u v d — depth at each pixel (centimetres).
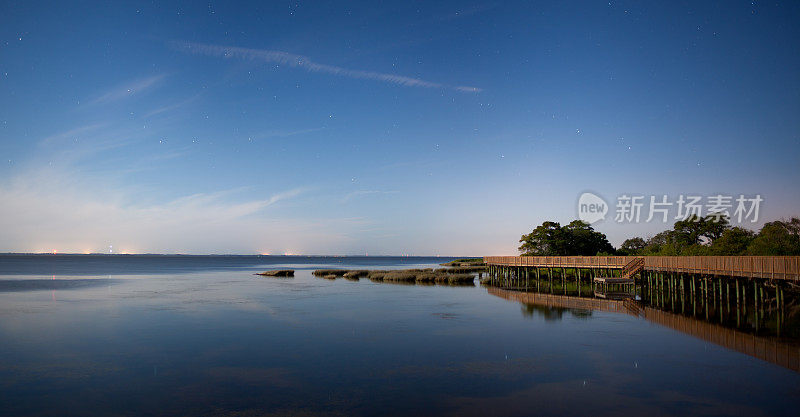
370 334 2138
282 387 1373
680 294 3775
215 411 1186
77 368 1588
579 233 7019
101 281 5809
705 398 1248
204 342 1983
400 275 5881
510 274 5797
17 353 1798
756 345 1875
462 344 1920
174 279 6303
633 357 1688
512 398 1262
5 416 1162
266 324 2411
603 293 3962
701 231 6078
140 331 2231
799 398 1245
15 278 6388
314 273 7375
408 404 1221
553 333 2139
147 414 1170
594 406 1195
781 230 3812
